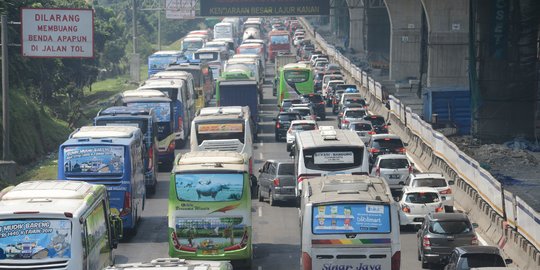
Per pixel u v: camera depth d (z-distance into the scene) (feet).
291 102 557.33
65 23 418.72
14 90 489.67
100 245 182.80
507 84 490.08
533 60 490.49
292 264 232.53
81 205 170.40
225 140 338.13
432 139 376.48
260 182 328.70
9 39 506.89
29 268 165.48
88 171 258.78
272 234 272.51
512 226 240.73
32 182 185.88
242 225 220.64
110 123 335.47
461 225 220.43
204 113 351.25
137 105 391.86
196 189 220.02
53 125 531.09
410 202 268.41
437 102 501.97
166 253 246.88
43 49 418.72
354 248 183.62
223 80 485.56
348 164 263.29
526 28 489.26
